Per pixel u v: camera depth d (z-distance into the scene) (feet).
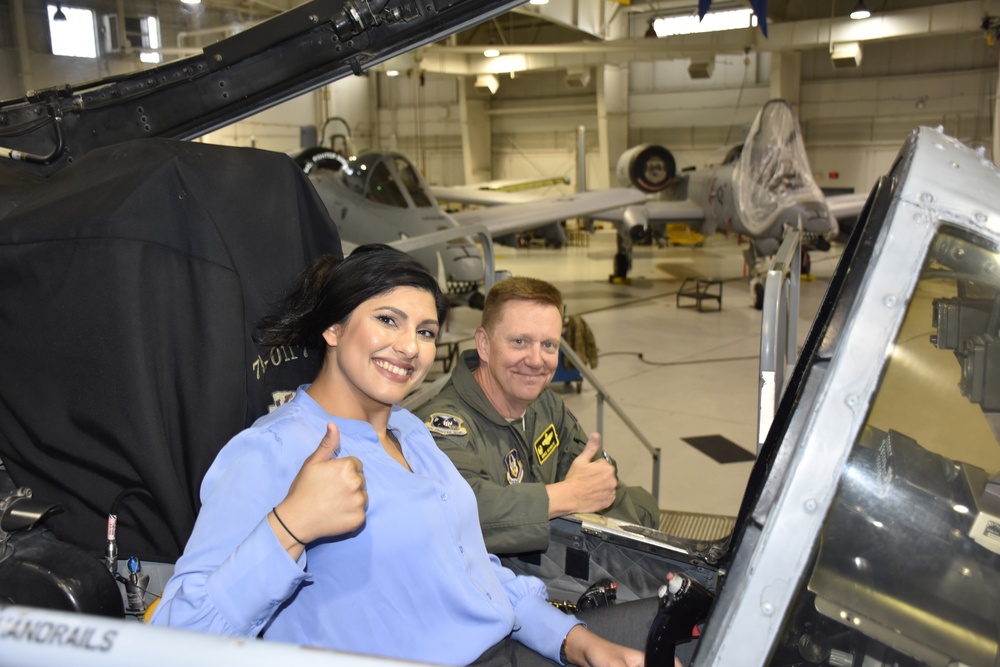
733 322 35.09
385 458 4.42
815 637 3.89
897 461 3.82
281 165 6.41
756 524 3.66
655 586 6.57
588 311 38.22
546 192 89.35
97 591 4.97
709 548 6.27
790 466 3.33
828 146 74.43
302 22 7.91
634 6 63.26
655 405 22.94
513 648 5.46
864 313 3.38
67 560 5.07
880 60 70.79
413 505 4.31
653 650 4.11
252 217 5.96
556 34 79.00
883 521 3.76
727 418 21.62
